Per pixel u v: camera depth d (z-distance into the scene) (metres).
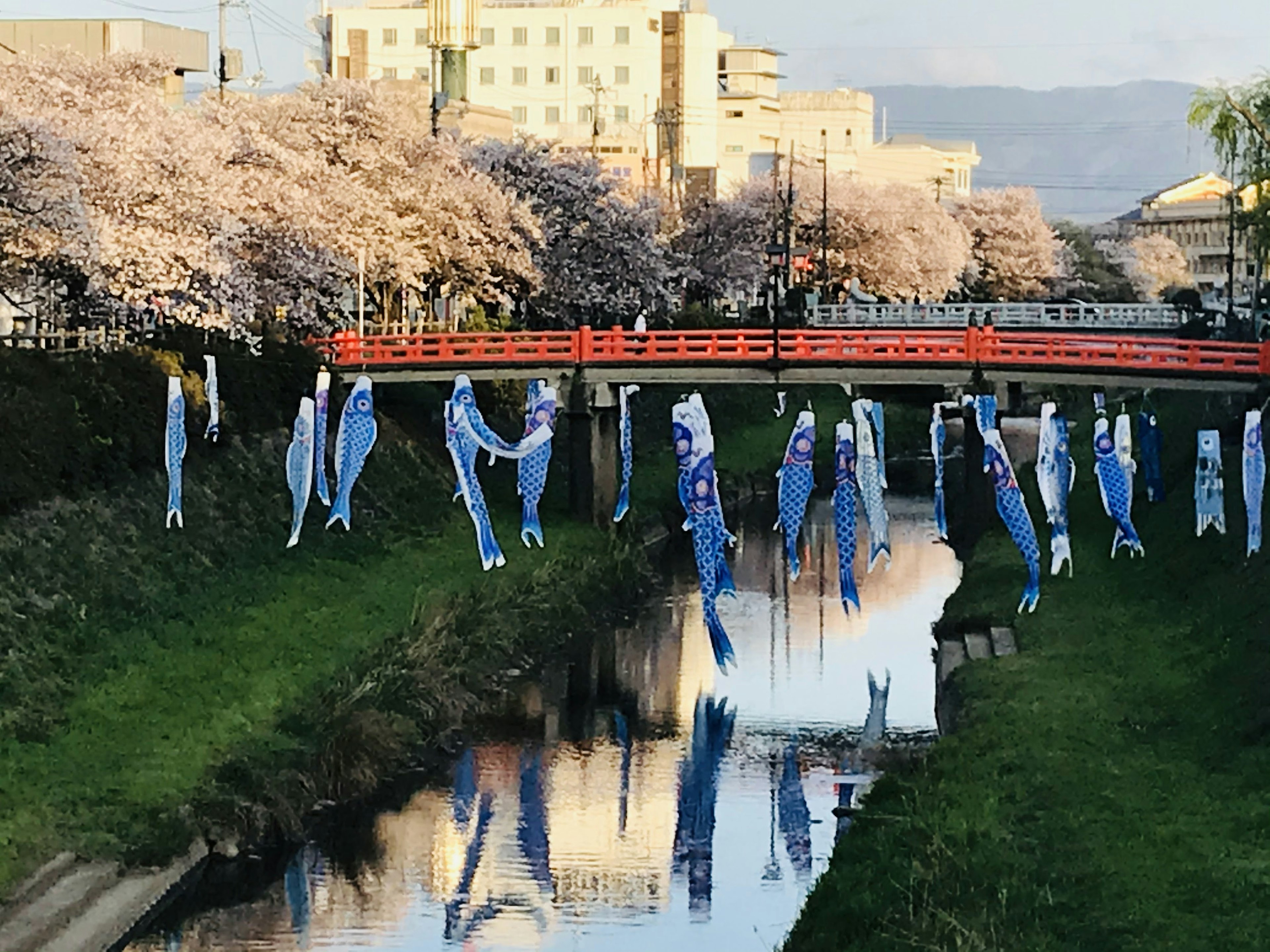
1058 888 27.12
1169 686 38.78
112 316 59.72
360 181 71.38
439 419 72.56
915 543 76.25
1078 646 44.06
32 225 50.72
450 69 122.19
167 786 33.66
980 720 37.28
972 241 169.12
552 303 88.12
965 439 63.88
